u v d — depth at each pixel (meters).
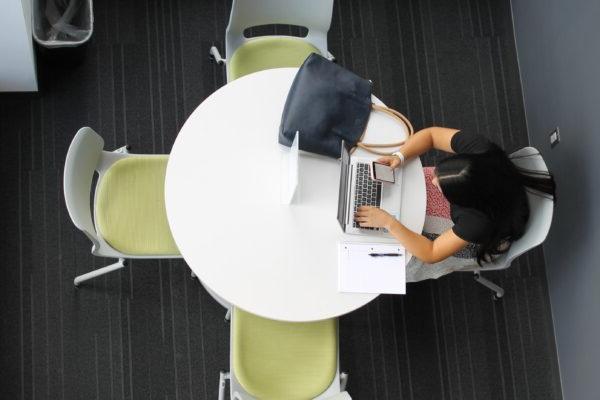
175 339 2.88
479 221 2.21
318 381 2.30
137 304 2.90
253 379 2.28
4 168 3.00
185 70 3.23
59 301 2.87
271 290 2.16
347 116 2.34
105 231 2.44
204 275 2.15
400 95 3.31
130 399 2.80
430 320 3.01
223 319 2.92
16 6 2.50
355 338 2.96
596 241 2.63
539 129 3.19
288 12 2.63
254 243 2.20
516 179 2.20
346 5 3.41
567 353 2.92
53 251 2.92
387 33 3.38
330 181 2.30
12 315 2.83
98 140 2.38
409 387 2.93
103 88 3.15
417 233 2.26
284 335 2.34
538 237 2.26
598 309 2.64
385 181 2.27
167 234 2.47
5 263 2.89
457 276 3.07
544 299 3.09
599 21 2.60
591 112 2.66
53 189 2.99
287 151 2.32
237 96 2.37
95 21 3.24
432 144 2.46
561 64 2.94
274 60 2.71
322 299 2.17
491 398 2.95
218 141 2.30
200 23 3.31
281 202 2.26
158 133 3.13
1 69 2.86
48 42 2.93
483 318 3.04
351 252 2.22
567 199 2.89
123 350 2.85
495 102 3.35
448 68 3.36
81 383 2.79
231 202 2.24
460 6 3.45
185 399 2.82
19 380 2.77
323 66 2.37
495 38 3.43
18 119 3.06
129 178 2.51
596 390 2.70
